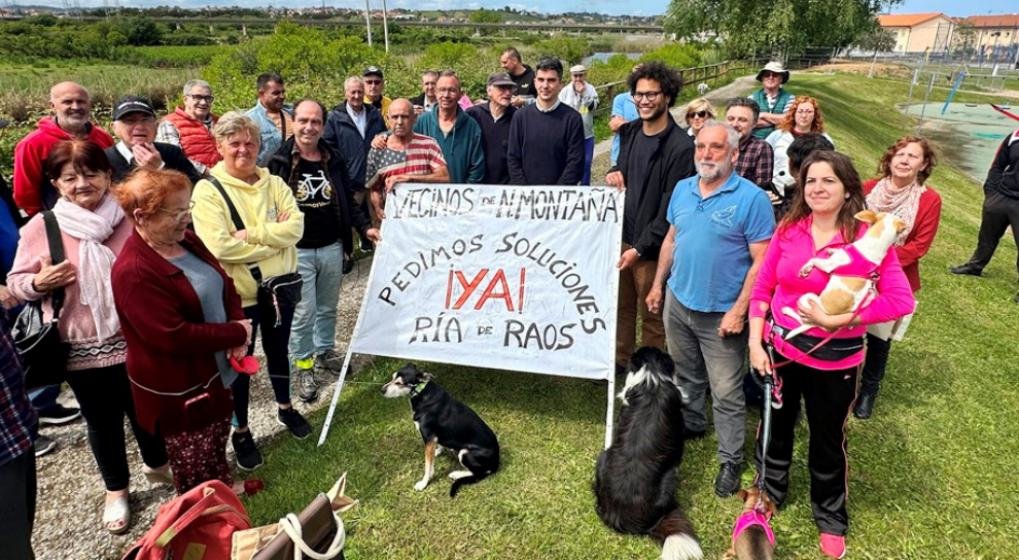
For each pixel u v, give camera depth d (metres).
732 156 3.02
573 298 3.73
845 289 2.49
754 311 2.88
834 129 16.73
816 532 3.01
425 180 4.34
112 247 2.87
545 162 4.96
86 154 2.76
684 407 3.52
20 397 2.10
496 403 4.11
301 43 17.20
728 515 3.14
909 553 2.90
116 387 2.92
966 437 3.74
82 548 2.96
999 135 23.88
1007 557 2.87
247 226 3.29
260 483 3.28
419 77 16.06
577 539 2.97
